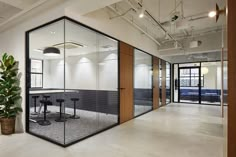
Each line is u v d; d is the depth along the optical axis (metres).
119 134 3.82
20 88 4.00
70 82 4.35
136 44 5.64
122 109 4.86
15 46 4.19
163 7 4.37
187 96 9.66
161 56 8.07
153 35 6.76
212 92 8.88
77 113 4.51
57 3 3.25
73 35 4.00
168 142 3.34
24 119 3.93
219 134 3.84
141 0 3.68
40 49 4.59
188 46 7.06
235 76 0.69
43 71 5.13
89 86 4.46
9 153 2.79
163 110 7.02
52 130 3.96
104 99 4.57
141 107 6.15
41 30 3.78
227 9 0.73
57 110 4.84
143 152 2.88
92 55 4.41
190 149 3.02
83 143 3.27
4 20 4.32
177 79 9.84
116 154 2.80
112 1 2.92
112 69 4.64
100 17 3.97
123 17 4.70
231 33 0.70
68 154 2.77
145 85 6.51
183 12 4.63
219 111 6.75
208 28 6.07
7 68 3.87
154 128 4.30
